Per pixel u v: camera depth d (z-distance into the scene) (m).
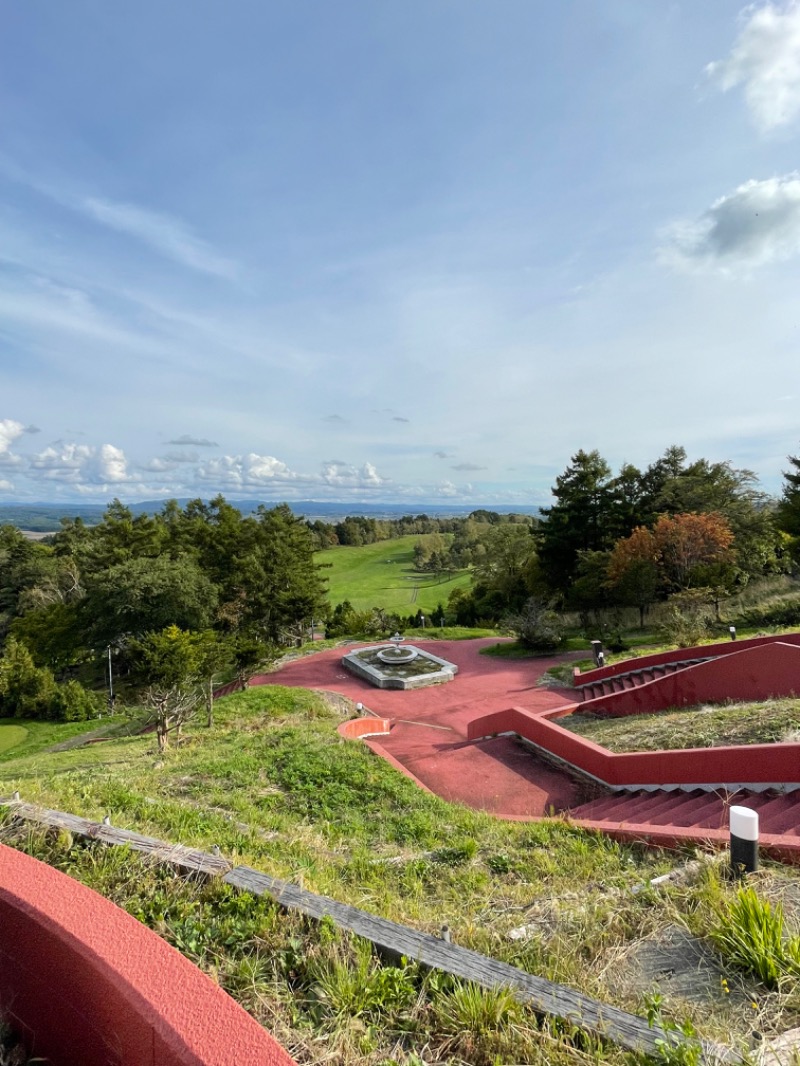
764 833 4.30
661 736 7.74
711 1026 2.01
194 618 25.14
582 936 2.82
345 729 10.76
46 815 3.62
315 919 2.55
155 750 10.59
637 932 2.80
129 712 12.34
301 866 4.42
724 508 25.47
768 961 2.27
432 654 21.19
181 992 1.50
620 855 4.64
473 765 8.76
